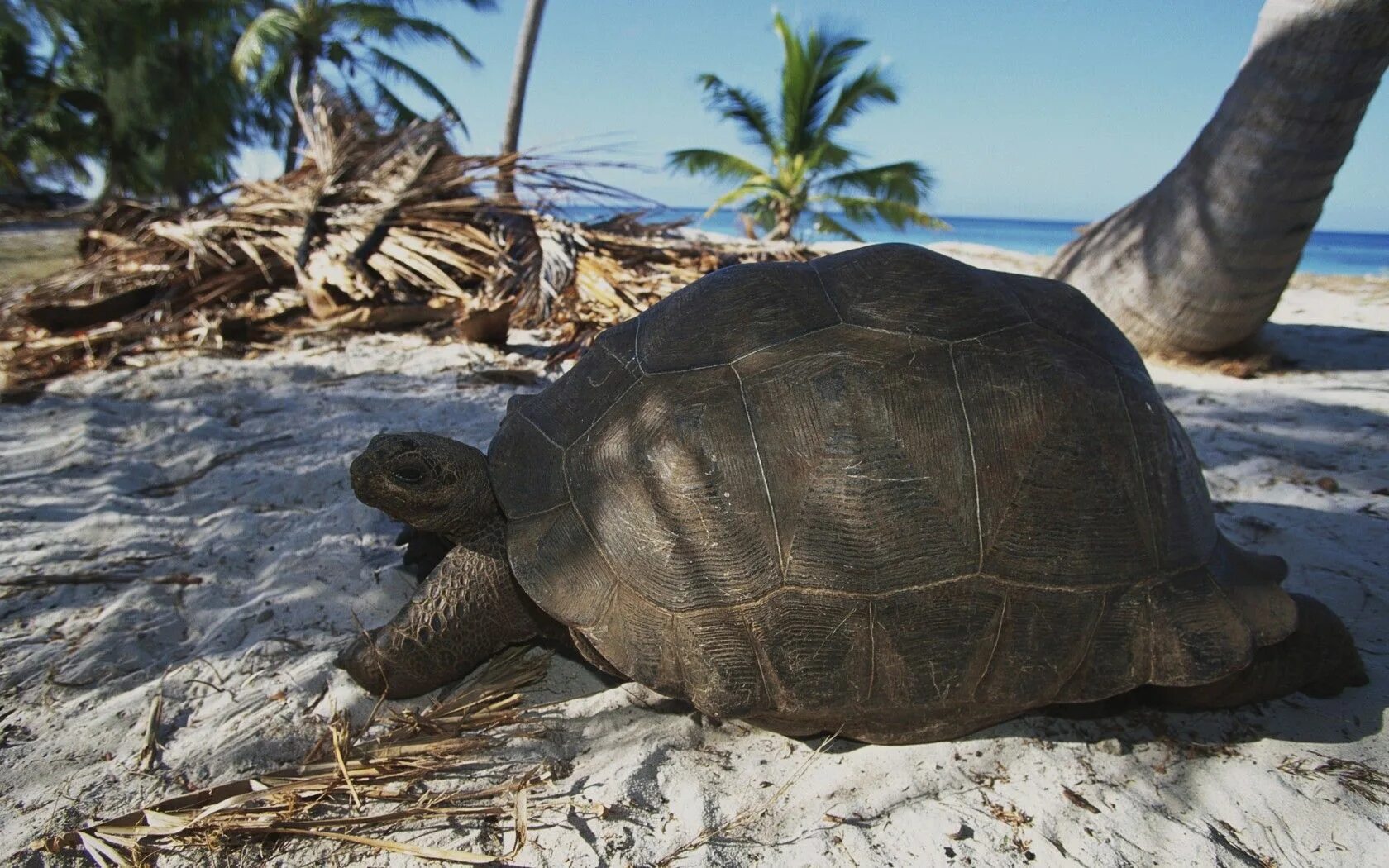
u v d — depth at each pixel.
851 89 21.91
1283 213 6.03
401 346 6.79
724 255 8.09
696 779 2.43
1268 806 2.35
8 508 4.01
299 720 2.68
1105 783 2.43
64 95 27.38
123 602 3.29
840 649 2.26
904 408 2.35
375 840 2.19
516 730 2.66
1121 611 2.35
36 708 2.72
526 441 2.69
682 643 2.29
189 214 8.41
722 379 2.46
